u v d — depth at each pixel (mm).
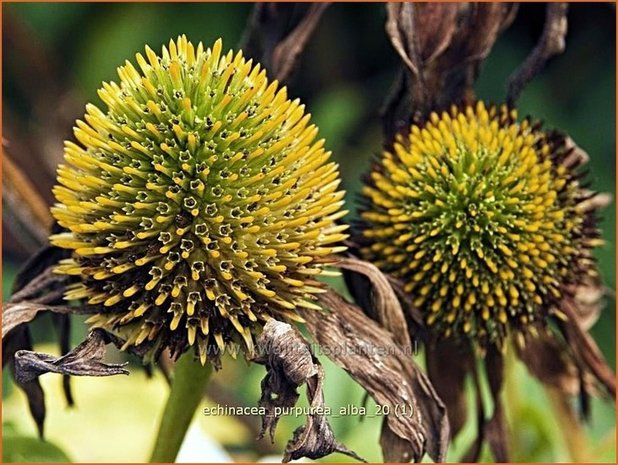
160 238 313
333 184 324
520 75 357
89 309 317
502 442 354
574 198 348
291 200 318
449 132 344
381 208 345
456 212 339
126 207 314
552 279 344
